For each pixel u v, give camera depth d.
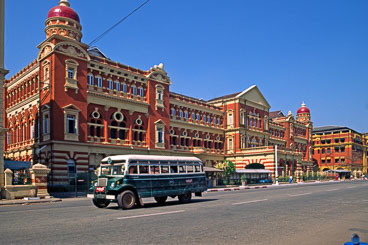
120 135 45.84
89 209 19.22
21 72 46.75
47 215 16.34
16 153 45.94
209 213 16.42
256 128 71.50
